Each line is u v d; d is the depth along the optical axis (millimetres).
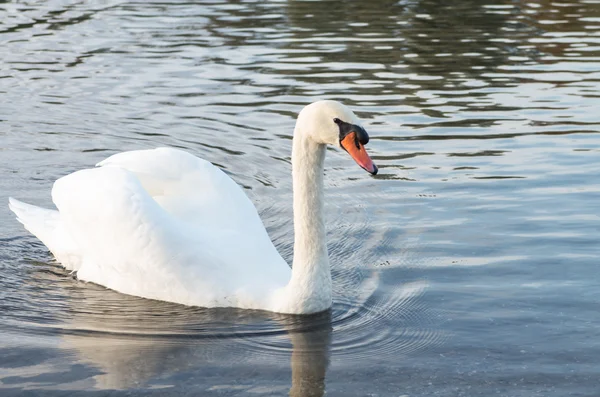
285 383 9164
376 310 10859
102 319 10695
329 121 10211
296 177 10633
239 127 18453
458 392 8930
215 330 10422
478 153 16703
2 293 11375
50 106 19734
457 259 12180
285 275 11336
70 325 10500
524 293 11117
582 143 17203
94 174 11750
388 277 11727
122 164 11953
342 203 14383
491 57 24250
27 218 12570
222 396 8875
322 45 25359
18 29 26938
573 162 16109
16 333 10258
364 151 10141
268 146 17328
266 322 10633
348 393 8938
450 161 16266
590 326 10250
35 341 10062
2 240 13156
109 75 22125
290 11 30031
